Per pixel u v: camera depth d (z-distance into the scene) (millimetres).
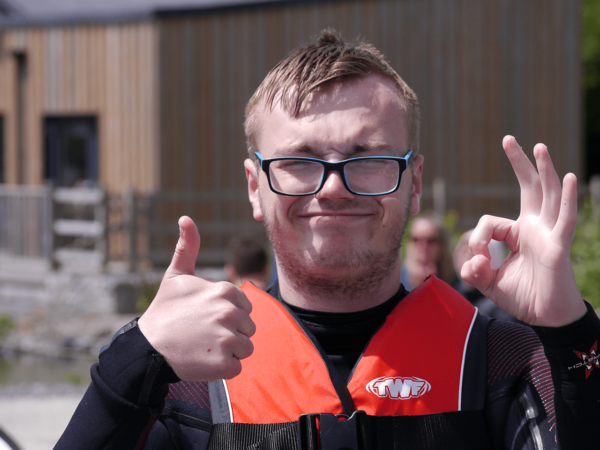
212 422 1472
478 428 1441
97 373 1319
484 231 1396
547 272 1299
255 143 1585
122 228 9430
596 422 1295
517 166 1406
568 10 9984
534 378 1455
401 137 1511
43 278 9531
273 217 1495
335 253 1441
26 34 11508
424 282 1642
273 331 1556
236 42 10422
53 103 11398
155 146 10703
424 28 10047
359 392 1461
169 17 10602
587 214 7648
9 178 11695
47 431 4723
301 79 1488
